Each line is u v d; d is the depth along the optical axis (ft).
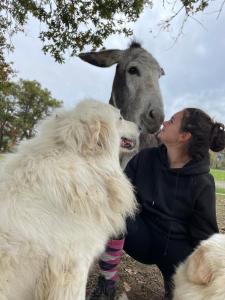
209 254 2.27
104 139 2.93
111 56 6.58
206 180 3.52
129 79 6.22
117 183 3.02
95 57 6.66
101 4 8.54
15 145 3.38
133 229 3.78
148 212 3.81
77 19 8.94
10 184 2.83
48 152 2.87
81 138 2.85
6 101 46.50
